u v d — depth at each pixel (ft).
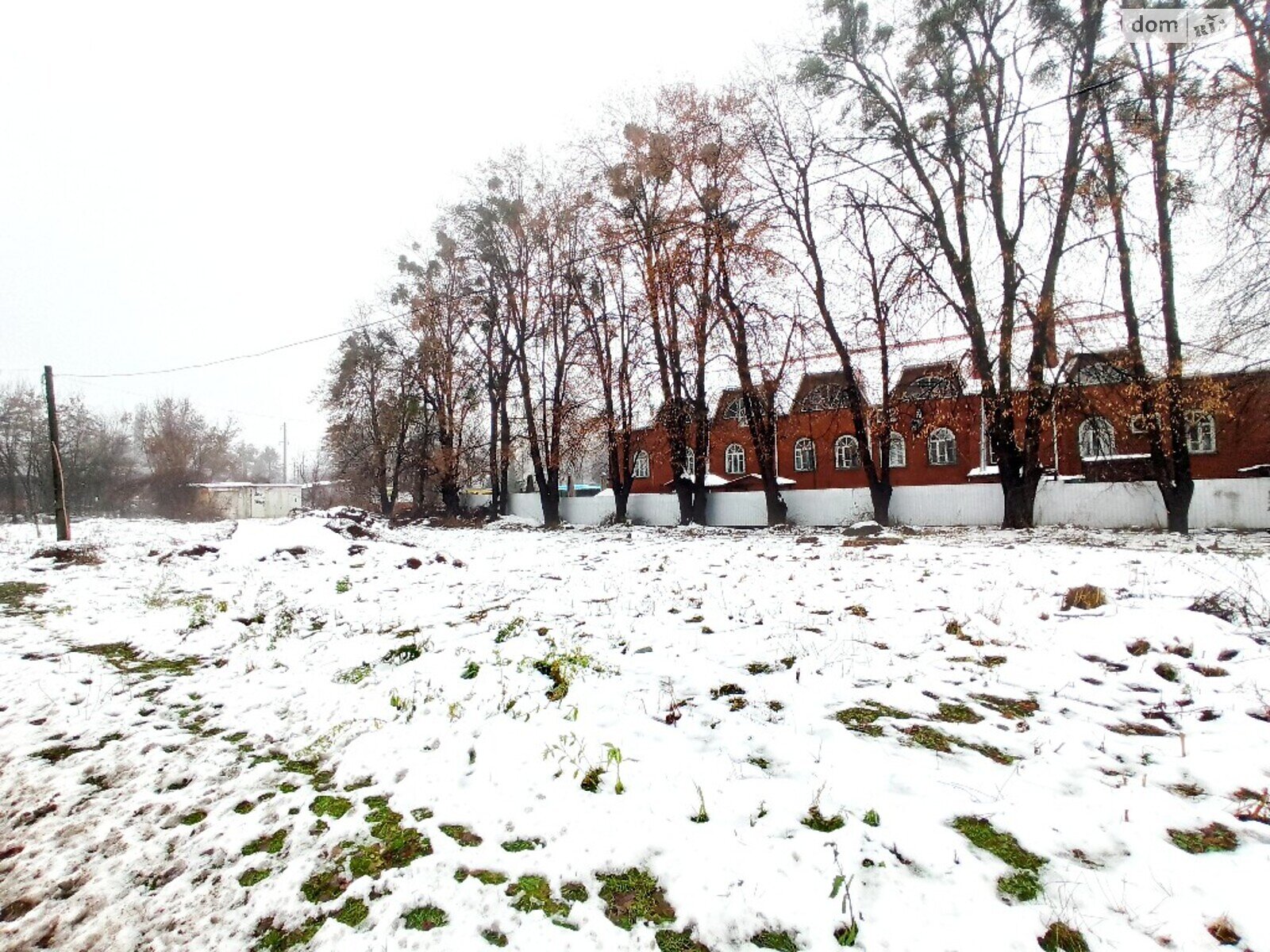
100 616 26.55
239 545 43.32
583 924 7.81
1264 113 41.09
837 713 13.50
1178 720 12.76
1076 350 56.34
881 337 65.87
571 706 14.29
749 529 70.95
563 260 87.45
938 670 15.96
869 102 62.64
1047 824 9.23
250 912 8.60
